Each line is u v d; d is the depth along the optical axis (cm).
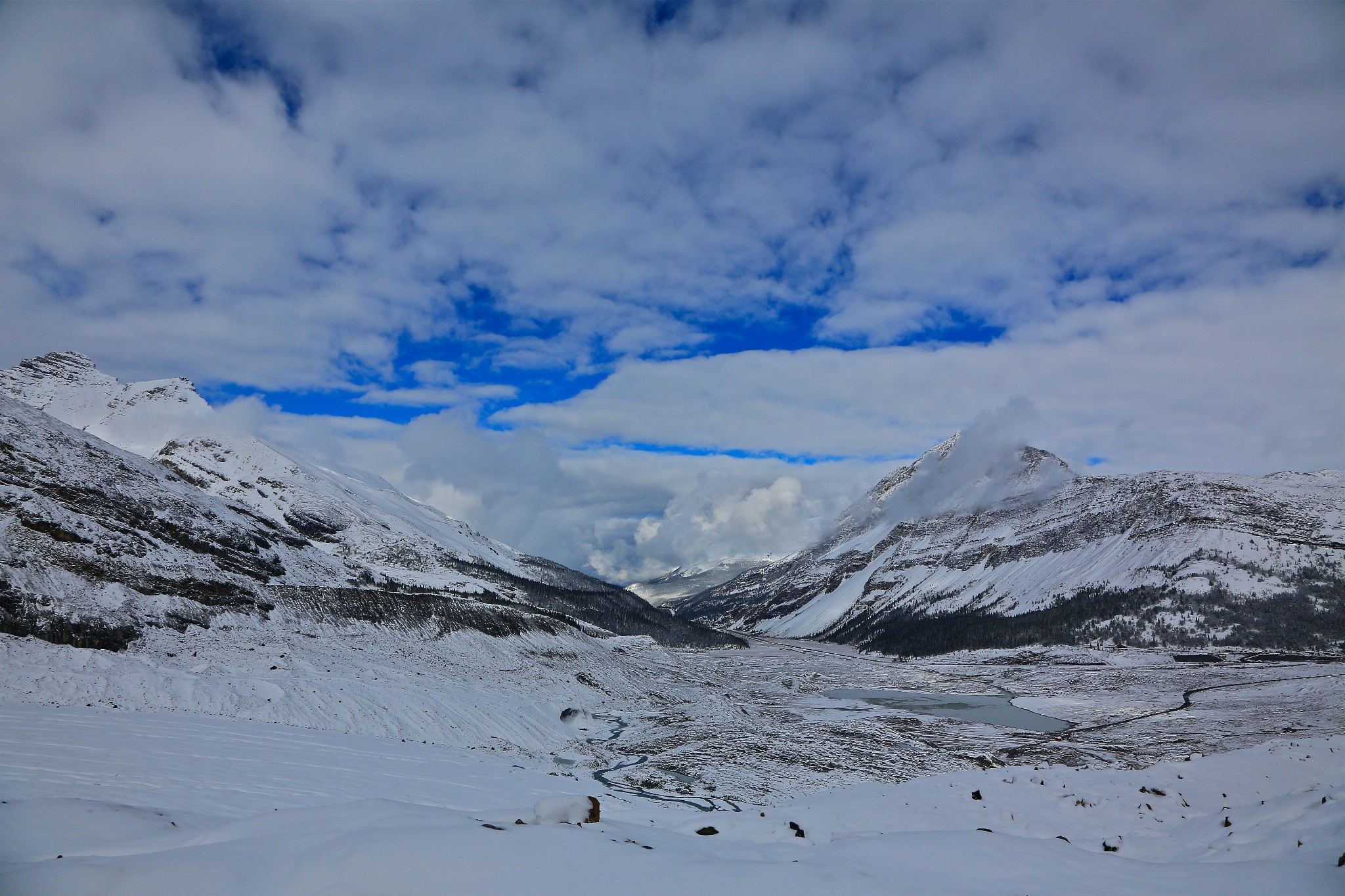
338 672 7831
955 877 1959
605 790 5844
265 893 1680
